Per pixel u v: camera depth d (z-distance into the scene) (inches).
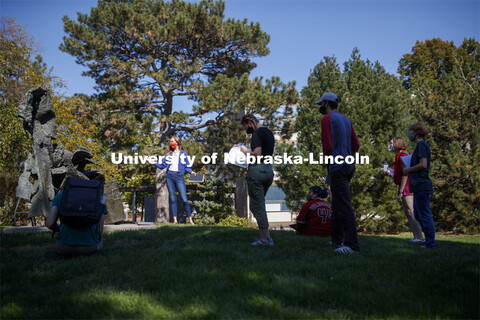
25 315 97.0
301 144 668.7
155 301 105.7
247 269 136.4
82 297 108.1
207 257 157.9
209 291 112.7
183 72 719.1
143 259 151.7
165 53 792.3
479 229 606.9
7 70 732.7
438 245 219.6
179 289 115.0
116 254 163.2
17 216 630.5
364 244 207.2
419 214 206.7
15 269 137.3
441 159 669.9
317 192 261.9
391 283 120.8
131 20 738.8
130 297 108.2
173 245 188.1
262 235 194.7
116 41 800.3
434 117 687.7
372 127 629.0
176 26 729.6
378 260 153.9
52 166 264.7
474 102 672.4
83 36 747.4
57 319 95.2
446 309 98.0
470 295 108.3
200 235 227.1
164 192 795.4
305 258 157.2
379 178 596.7
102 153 1007.6
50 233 229.5
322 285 119.2
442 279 125.0
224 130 751.1
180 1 764.0
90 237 159.8
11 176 620.4
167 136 832.3
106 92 842.8
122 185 1091.3
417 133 211.8
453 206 639.1
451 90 713.6
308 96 682.8
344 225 178.7
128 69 737.6
